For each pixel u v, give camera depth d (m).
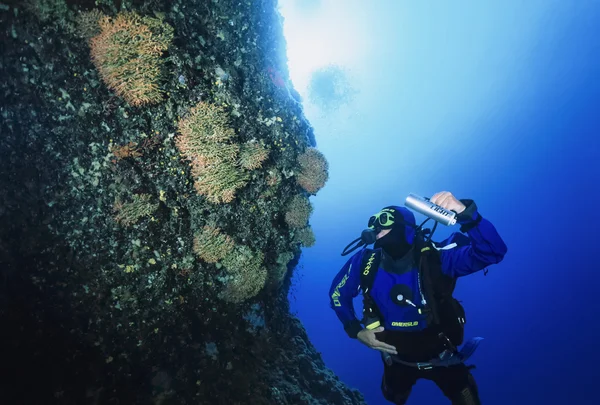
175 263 2.00
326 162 2.72
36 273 1.61
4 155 1.54
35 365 1.52
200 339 2.11
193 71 1.97
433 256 1.56
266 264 2.58
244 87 2.30
